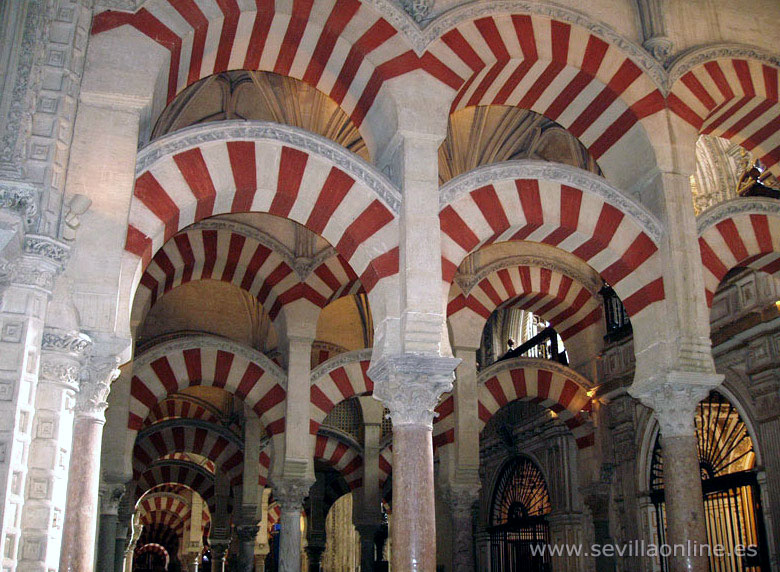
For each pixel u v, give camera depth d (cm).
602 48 882
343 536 2339
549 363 1345
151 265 1167
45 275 586
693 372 800
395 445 709
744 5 967
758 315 995
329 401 1269
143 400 1197
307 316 1190
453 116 1191
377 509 1622
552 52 864
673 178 867
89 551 622
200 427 1730
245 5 778
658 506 1179
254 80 1148
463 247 792
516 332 1844
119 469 1119
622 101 886
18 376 553
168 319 1647
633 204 850
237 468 1719
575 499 1422
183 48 759
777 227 904
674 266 834
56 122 632
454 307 1251
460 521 1198
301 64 847
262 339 1683
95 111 693
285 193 752
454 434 1230
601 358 1327
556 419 1475
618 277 869
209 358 1238
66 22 667
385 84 803
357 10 809
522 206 817
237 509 1694
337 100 871
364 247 762
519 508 1670
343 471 1720
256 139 744
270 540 2522
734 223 894
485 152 1237
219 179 730
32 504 572
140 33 729
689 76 913
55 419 596
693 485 784
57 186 624
